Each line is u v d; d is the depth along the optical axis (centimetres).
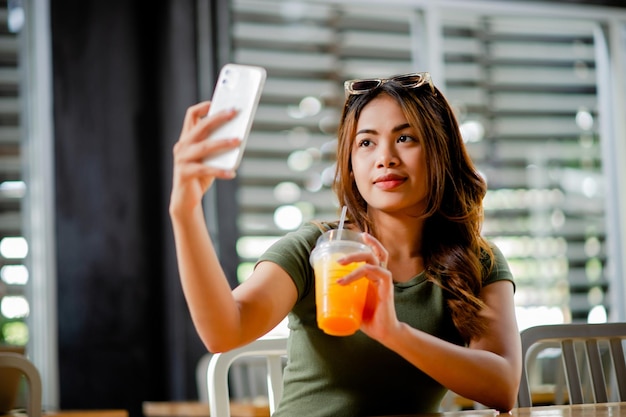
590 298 496
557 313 489
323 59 475
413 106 144
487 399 132
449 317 146
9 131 424
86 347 425
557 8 502
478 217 153
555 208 497
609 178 507
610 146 509
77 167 430
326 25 477
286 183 465
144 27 445
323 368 138
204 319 119
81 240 428
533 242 491
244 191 457
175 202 112
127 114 438
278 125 466
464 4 488
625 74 513
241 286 133
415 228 149
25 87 427
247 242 456
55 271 423
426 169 144
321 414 137
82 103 432
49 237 423
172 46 440
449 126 153
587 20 512
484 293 151
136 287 434
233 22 461
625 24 516
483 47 498
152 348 436
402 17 488
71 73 431
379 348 137
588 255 499
